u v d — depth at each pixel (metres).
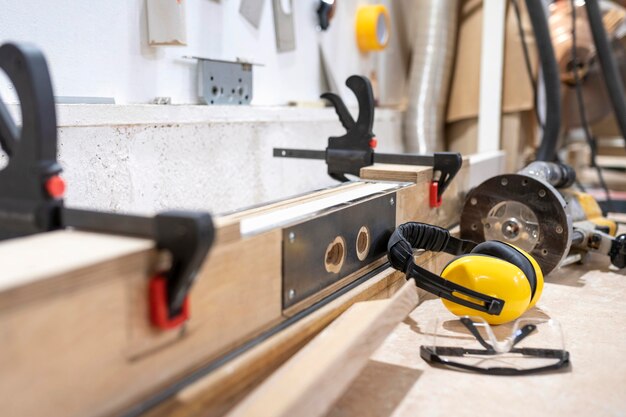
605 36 1.70
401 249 0.71
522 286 0.71
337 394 0.46
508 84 2.05
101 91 0.99
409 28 2.28
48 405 0.33
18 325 0.31
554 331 0.74
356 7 1.86
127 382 0.38
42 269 0.33
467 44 2.12
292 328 0.54
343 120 1.02
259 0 1.37
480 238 1.00
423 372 0.61
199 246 0.37
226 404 0.44
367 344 0.52
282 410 0.39
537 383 0.59
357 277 0.70
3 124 0.47
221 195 1.21
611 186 2.66
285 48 1.47
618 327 0.76
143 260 0.38
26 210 0.44
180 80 1.16
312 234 0.58
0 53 0.43
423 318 0.79
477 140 2.17
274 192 1.38
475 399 0.55
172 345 0.41
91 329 0.35
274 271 0.53
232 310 0.47
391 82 2.17
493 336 0.65
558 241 0.92
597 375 0.61
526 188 0.94
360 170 0.95
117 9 1.01
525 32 2.00
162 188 1.06
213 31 1.23
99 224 0.43
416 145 2.06
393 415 0.52
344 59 1.81
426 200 0.94
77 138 0.88
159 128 1.04
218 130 1.18
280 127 1.38
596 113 2.31
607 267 1.09
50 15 0.89
